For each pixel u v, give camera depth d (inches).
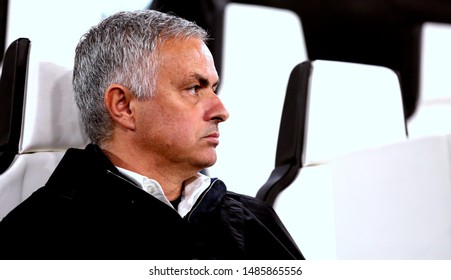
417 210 142.8
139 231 124.8
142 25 136.2
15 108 139.9
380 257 148.9
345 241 156.6
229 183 267.0
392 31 459.8
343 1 450.0
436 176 139.9
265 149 291.6
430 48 464.8
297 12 441.4
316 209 169.5
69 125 144.9
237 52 318.7
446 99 458.9
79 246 122.6
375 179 151.3
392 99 194.1
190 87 134.6
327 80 182.2
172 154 133.2
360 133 185.2
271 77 318.7
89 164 128.7
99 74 136.4
